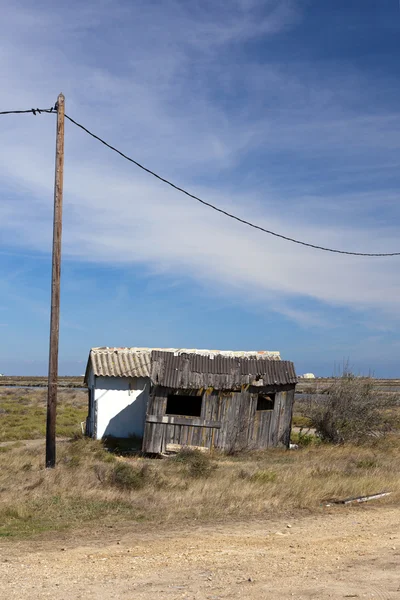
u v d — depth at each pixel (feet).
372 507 42.86
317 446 87.51
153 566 26.40
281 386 86.99
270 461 72.33
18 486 46.39
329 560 27.58
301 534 33.60
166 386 78.54
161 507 40.63
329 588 22.91
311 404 93.50
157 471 55.83
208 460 67.21
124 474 48.14
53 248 55.11
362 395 92.38
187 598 21.58
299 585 23.38
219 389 81.15
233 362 83.51
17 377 548.31
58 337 55.16
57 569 25.90
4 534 33.06
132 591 22.58
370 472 57.62
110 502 41.47
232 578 24.49
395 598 21.58
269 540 31.96
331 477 52.65
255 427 83.76
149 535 33.09
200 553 28.84
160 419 78.74
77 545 30.66
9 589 22.86
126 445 86.79
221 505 41.60
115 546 30.37
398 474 57.57
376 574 25.03
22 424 114.11
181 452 73.15
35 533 33.42
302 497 44.24
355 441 89.40
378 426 93.09
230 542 31.37
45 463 56.08
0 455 67.00
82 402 184.75
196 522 36.78
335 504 43.70
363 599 21.43
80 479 48.65
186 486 48.29
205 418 80.38
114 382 93.61
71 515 37.88
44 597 21.80
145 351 97.76
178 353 81.87
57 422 118.01
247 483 49.14
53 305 54.85
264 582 23.82
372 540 32.04
